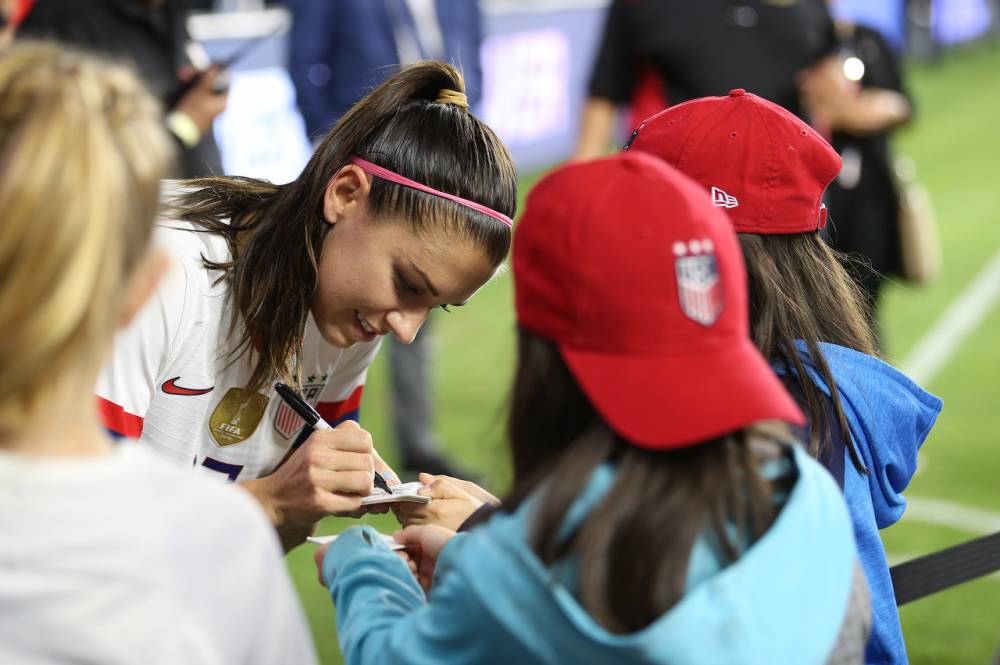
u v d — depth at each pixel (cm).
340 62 891
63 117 181
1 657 180
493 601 212
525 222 231
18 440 186
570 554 213
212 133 617
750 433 225
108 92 191
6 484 182
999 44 3105
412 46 905
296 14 889
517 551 213
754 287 303
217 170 612
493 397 1009
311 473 338
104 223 181
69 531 182
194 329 341
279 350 348
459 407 984
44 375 181
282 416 374
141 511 189
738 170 311
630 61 811
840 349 303
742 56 767
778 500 227
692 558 213
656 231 220
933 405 310
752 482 219
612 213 221
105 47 638
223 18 1152
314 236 341
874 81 766
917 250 770
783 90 768
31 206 176
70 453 189
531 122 1739
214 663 191
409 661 227
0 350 177
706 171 314
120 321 200
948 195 1778
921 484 851
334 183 336
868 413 292
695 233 221
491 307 1272
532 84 1722
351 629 250
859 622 234
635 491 215
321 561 289
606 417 217
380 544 285
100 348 188
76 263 178
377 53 890
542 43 1730
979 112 2322
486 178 333
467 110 348
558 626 207
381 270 336
